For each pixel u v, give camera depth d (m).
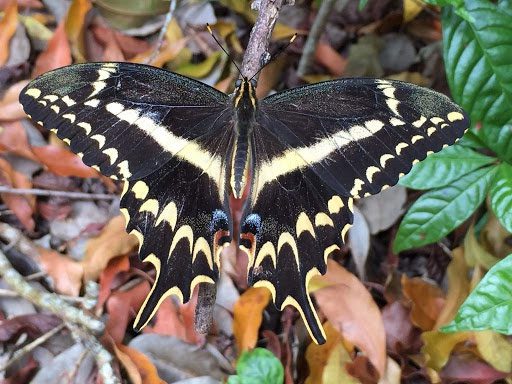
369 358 0.16
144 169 0.14
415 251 0.18
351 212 0.14
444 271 0.18
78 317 0.15
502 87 0.15
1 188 0.17
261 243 0.14
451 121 0.13
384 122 0.14
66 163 0.17
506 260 0.14
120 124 0.14
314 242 0.14
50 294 0.16
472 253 0.17
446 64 0.16
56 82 0.13
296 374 0.16
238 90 0.14
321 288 0.16
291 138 0.15
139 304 0.16
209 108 0.15
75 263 0.16
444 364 0.16
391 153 0.14
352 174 0.14
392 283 0.18
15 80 0.18
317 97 0.14
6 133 0.17
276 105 0.15
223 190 0.14
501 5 0.15
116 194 0.18
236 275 0.17
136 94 0.14
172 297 0.16
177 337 0.16
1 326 0.15
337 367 0.16
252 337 0.16
